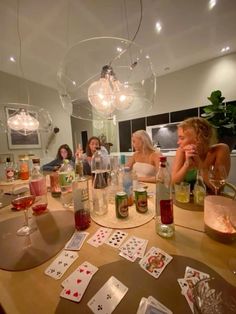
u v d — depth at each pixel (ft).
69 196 3.19
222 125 7.59
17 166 6.63
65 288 1.38
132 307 1.20
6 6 5.99
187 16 7.12
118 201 2.48
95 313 1.17
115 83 4.37
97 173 3.43
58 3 6.01
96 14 6.63
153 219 2.45
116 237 2.05
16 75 11.13
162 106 13.39
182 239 1.94
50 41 8.02
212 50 10.13
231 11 6.95
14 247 1.95
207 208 2.04
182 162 3.63
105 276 1.48
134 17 6.93
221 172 2.94
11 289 1.40
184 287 1.33
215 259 1.60
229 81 10.87
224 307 1.14
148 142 5.72
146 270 1.52
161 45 9.17
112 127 15.71
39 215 2.75
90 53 4.48
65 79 5.02
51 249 1.88
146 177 4.72
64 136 14.46
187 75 12.27
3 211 3.06
